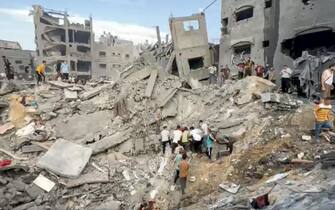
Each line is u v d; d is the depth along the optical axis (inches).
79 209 470.0
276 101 590.9
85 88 808.3
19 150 571.2
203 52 1088.2
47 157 531.8
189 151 593.6
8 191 466.9
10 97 737.0
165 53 1146.7
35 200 467.8
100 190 506.3
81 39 2111.2
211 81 976.3
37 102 714.2
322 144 438.0
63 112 690.8
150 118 703.7
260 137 516.4
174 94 760.3
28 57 1852.9
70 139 632.4
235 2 1003.9
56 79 925.2
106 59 2209.6
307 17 734.5
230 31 1029.8
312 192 300.4
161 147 652.1
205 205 396.2
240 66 849.5
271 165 431.5
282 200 307.4
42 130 619.2
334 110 490.3
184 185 476.1
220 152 550.6
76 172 518.3
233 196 389.7
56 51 1998.0
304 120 516.1
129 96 737.0
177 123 713.0
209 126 614.2
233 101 677.9
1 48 1764.3
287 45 810.2
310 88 652.7
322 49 720.3
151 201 463.5
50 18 1958.7
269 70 797.2
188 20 1077.1
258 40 907.4
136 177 548.7
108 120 696.4
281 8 813.2
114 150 633.6
